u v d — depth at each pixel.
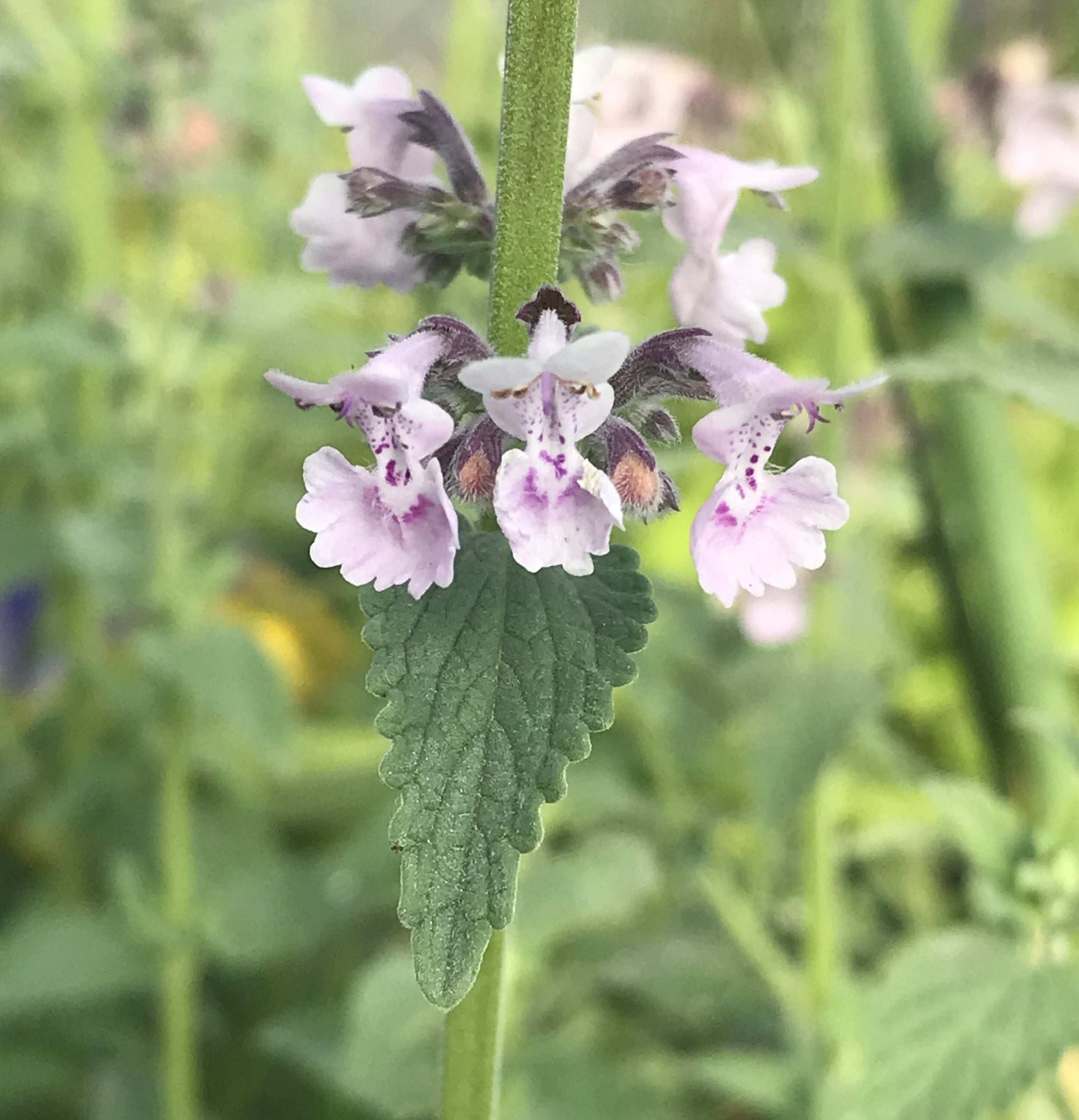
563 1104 0.13
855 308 0.16
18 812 0.20
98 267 0.19
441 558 0.06
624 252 0.08
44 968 0.15
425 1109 0.12
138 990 0.17
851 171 0.14
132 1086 0.16
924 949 0.10
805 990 0.14
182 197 0.19
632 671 0.07
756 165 0.08
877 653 0.17
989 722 0.16
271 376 0.06
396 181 0.08
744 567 0.07
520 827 0.06
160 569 0.16
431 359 0.07
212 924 0.15
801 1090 0.12
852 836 0.19
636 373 0.07
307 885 0.16
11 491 0.22
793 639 0.17
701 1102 0.15
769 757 0.13
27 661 0.20
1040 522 0.25
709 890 0.15
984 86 0.17
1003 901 0.10
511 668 0.07
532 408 0.06
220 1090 0.17
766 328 0.09
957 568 0.16
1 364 0.15
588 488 0.06
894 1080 0.09
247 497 0.23
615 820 0.18
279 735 0.15
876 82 0.16
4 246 0.23
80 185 0.19
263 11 0.22
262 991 0.18
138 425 0.18
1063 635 0.23
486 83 0.22
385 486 0.07
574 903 0.13
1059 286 0.30
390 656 0.07
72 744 0.19
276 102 0.21
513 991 0.13
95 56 0.18
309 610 0.25
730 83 0.18
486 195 0.08
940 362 0.11
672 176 0.08
